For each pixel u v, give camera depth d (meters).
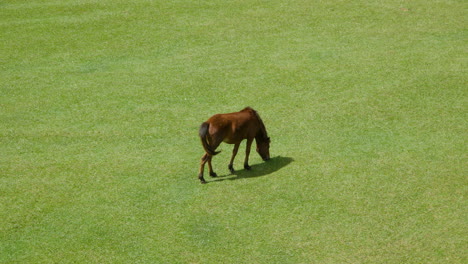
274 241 10.90
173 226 11.41
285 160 14.01
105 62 20.08
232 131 12.70
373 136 15.05
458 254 10.33
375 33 22.22
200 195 12.51
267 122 15.96
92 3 25.36
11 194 12.58
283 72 19.16
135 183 13.04
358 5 25.14
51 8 24.77
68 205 12.17
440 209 11.70
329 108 16.69
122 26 22.97
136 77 18.95
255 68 19.48
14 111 16.73
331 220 11.48
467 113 16.12
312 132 15.38
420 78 18.42
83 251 10.66
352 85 18.12
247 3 25.41
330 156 14.09
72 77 18.97
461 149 14.17
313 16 24.00
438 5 24.97
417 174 13.08
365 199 12.16
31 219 11.66
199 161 14.03
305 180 13.02
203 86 18.27
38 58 20.33
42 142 15.03
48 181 13.15
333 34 22.17
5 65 19.77
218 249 10.71
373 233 11.02
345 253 10.49
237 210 11.91
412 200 12.05
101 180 13.18
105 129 15.70
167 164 13.87
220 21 23.48
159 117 16.36
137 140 15.12
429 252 10.43
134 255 10.55
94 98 17.55
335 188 12.64
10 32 22.33
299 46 21.19
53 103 17.25
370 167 13.48
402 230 11.09
